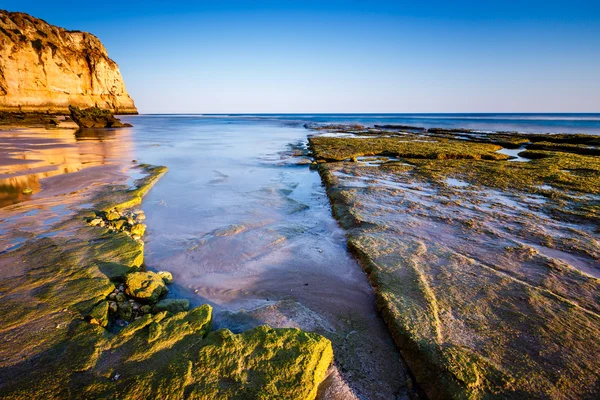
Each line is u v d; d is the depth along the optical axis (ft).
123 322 13.89
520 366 11.14
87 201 29.96
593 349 11.86
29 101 203.00
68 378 10.18
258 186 39.99
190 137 110.52
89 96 258.16
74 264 17.47
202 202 32.78
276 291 17.30
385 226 24.77
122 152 66.49
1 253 18.88
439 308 14.37
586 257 19.94
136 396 9.62
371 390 11.18
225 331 12.21
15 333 12.08
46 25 225.35
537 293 15.42
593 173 41.83
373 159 57.98
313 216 29.55
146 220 27.43
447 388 10.55
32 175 40.37
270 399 9.73
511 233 23.57
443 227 24.70
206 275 18.85
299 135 122.62
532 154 60.75
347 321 14.80
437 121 257.96
